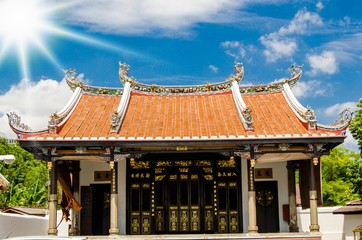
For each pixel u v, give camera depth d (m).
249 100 31.16
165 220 29.58
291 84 31.47
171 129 26.58
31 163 65.62
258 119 28.12
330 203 53.25
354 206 31.61
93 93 31.41
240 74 31.62
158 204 29.78
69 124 27.14
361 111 30.02
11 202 47.09
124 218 29.53
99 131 26.27
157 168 30.09
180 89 32.25
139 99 31.38
